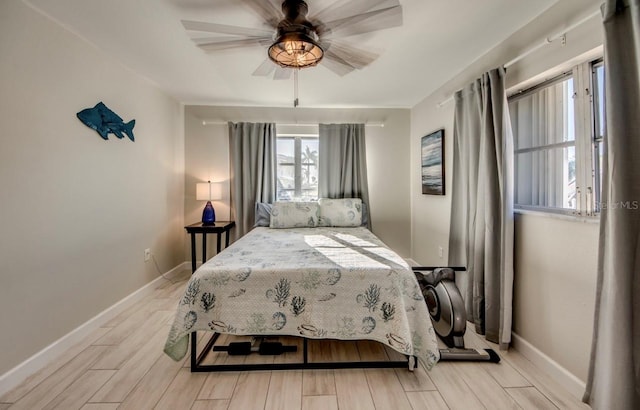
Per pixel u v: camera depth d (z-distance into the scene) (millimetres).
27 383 1505
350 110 3639
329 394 1437
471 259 2143
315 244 2279
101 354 1774
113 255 2301
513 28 1825
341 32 1554
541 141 1798
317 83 2787
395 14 1389
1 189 1464
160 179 3021
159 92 2975
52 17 1708
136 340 1940
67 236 1858
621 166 1122
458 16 1692
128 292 2500
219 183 3496
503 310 1802
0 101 1458
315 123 3604
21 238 1563
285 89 2959
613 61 1143
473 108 2115
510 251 1788
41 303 1670
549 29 1593
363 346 1879
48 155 1723
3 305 1468
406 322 1550
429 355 1529
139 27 1816
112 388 1470
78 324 1939
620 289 1110
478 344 1895
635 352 1096
